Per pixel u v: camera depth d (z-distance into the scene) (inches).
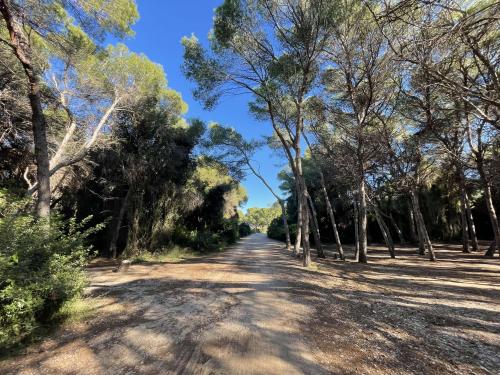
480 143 497.4
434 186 1055.6
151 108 676.1
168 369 136.6
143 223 690.8
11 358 146.9
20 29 277.7
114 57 571.2
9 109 414.6
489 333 189.6
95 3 308.2
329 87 547.8
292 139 573.3
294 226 1398.9
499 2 211.3
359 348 163.6
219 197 1021.8
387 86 490.6
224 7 468.1
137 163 649.6
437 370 139.2
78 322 199.5
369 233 1269.7
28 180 506.6
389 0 269.1
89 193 714.8
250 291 302.0
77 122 513.7
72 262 219.9
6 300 163.5
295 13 455.2
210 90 536.7
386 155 580.4
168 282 351.3
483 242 1031.0
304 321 208.2
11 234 177.0
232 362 143.6
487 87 341.7
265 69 534.3
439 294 304.0
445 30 239.0
